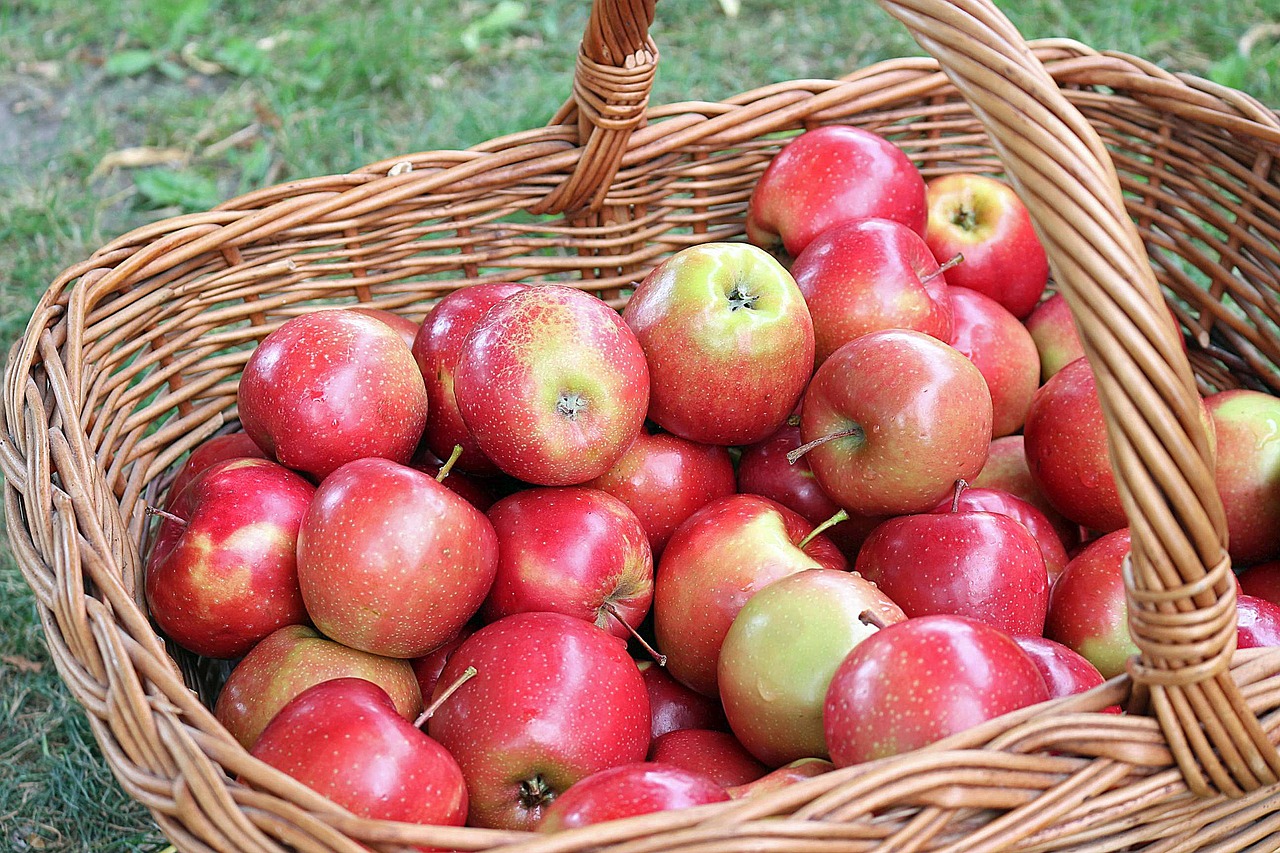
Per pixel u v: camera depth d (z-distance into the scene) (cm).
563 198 90
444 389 83
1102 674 80
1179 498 65
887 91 92
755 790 72
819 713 73
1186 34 159
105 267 83
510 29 176
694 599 79
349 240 88
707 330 80
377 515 74
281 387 79
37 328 80
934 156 95
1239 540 85
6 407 78
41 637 102
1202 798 67
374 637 75
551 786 75
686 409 82
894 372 79
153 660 68
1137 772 67
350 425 79
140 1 178
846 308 84
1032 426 86
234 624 78
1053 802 66
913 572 78
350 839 65
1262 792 68
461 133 152
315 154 150
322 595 75
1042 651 75
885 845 65
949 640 70
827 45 166
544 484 80
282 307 89
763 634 74
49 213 138
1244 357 90
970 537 77
